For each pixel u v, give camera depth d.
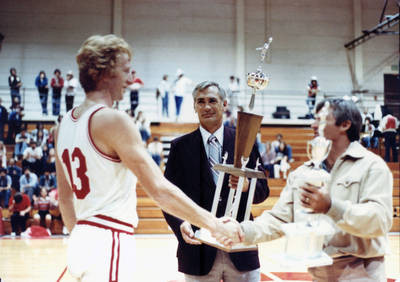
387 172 1.64
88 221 1.56
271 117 13.88
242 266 2.24
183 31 13.90
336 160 1.75
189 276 2.32
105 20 13.67
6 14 13.45
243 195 2.34
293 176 1.90
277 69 14.04
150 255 6.14
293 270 5.04
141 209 8.79
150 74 13.72
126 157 1.53
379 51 14.38
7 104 13.22
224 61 13.90
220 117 2.44
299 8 14.25
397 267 5.20
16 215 8.44
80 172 1.58
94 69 1.60
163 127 12.09
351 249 1.65
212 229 1.63
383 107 10.20
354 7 14.35
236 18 14.01
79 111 1.64
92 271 1.50
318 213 1.48
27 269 5.14
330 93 14.09
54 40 13.52
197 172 2.38
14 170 9.60
